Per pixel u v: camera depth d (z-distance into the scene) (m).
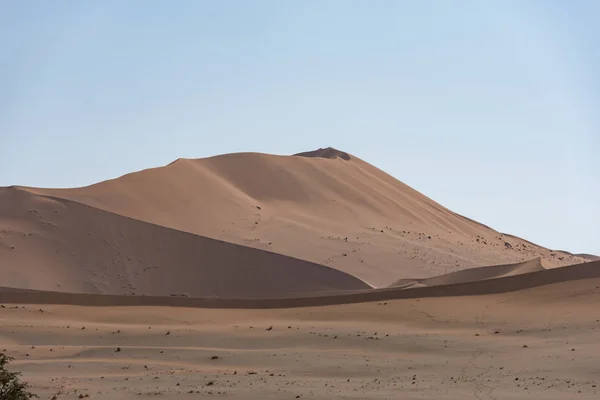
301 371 44.28
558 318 53.53
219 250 106.94
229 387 39.97
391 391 38.78
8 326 54.81
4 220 105.62
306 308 61.41
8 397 29.95
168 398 37.53
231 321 58.19
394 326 54.84
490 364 44.53
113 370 44.50
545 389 38.44
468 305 58.84
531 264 93.69
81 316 59.38
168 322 58.00
